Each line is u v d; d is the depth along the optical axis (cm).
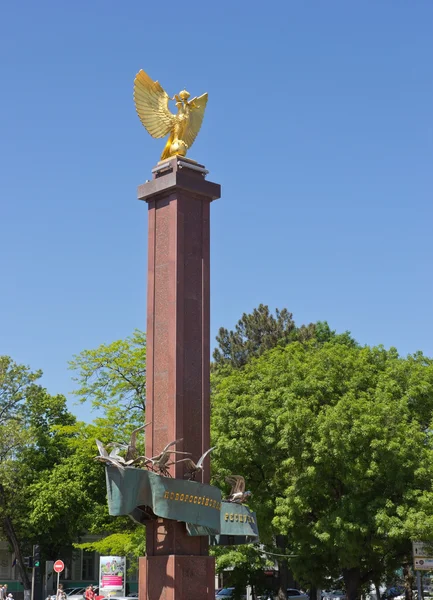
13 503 8112
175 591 3200
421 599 5219
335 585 7125
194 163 3688
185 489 3272
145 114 3722
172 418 3388
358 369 5741
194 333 3522
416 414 5603
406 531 4969
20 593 9550
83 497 7806
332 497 5497
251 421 5494
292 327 9406
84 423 6800
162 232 3625
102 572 6038
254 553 5694
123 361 6725
